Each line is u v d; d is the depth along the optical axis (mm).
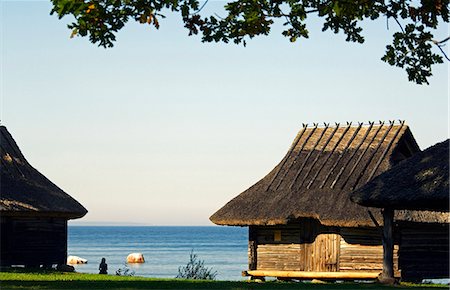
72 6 30688
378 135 61344
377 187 45125
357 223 54188
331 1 32219
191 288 37250
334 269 57406
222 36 32844
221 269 122250
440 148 46000
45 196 62469
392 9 32906
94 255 180125
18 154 65250
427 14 32844
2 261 61188
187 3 32438
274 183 60656
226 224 59281
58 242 64438
